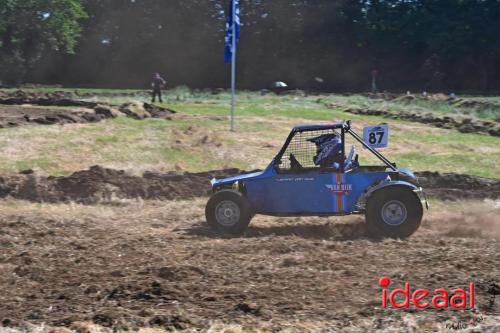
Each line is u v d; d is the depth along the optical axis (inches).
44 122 1793.8
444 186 1270.9
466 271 666.8
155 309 548.4
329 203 878.4
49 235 868.0
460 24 5920.3
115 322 514.9
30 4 4948.3
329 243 809.5
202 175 1301.7
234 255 749.3
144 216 1026.7
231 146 1635.1
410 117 2380.7
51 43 5206.7
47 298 585.6
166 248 790.5
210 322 515.8
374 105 3014.3
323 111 2551.7
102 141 1598.2
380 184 853.8
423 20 6127.0
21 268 679.1
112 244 814.5
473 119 2320.4
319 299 575.2
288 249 780.0
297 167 893.2
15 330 499.5
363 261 714.8
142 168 1393.9
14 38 5157.5
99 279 645.9
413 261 712.4
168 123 1950.1
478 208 1085.1
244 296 582.9
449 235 871.7
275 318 524.7
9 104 2431.1
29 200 1141.1
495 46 5836.6
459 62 5836.6
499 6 5999.0
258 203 893.2
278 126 2006.6
